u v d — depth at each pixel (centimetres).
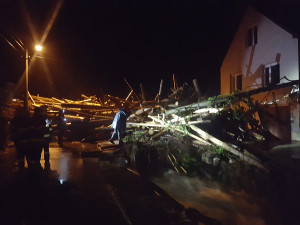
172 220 492
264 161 872
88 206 501
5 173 729
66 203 514
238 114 1036
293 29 1427
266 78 1636
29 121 763
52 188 603
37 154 773
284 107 1211
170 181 902
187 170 964
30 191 580
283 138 1201
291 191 777
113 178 711
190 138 1111
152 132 1194
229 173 886
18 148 751
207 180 911
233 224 618
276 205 726
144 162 964
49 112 1680
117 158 984
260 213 677
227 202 743
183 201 745
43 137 781
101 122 1705
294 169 822
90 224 428
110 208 493
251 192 815
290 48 1448
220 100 1056
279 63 1513
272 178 817
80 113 1642
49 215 459
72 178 694
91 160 946
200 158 994
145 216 489
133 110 1415
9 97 1237
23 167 759
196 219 546
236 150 906
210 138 963
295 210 697
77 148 1227
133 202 550
